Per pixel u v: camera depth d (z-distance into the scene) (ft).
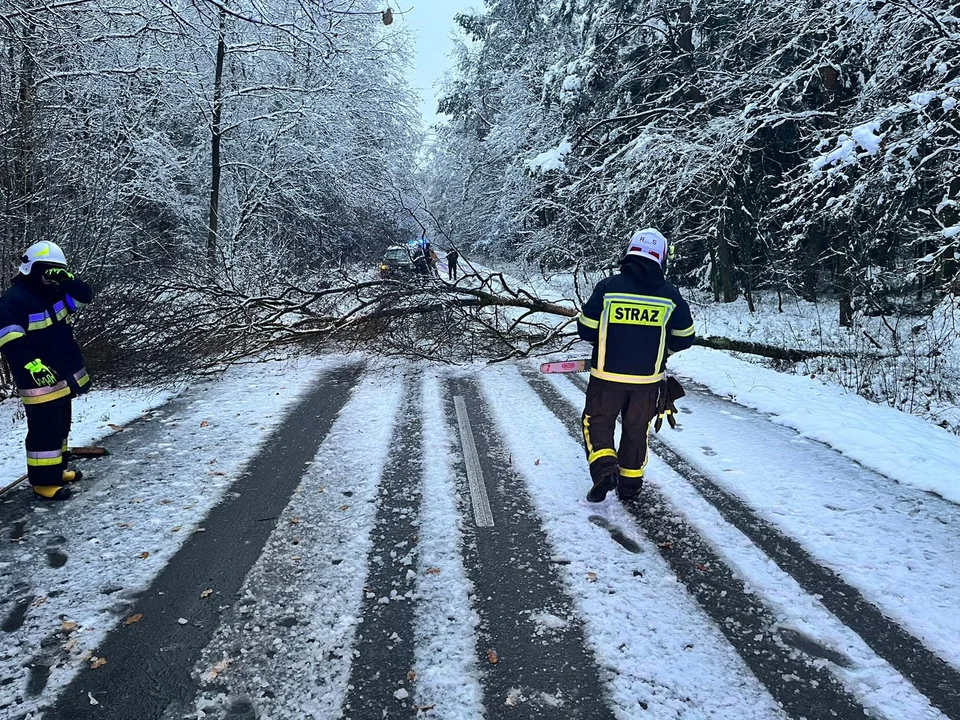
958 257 31.55
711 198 52.60
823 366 30.50
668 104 57.36
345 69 61.57
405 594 10.49
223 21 49.47
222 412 21.68
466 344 31.55
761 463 16.65
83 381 14.94
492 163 85.71
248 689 8.30
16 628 9.59
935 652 9.05
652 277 13.44
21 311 13.74
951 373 28.25
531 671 8.63
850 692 8.27
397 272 30.30
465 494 14.58
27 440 14.14
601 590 10.58
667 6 55.42
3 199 25.25
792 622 9.74
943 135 34.12
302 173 61.93
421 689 8.29
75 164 31.71
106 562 11.54
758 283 55.88
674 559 11.62
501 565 11.40
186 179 57.93
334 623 9.70
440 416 21.17
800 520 13.24
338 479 15.52
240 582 10.85
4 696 8.19
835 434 18.70
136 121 46.19
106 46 40.78
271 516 13.46
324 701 8.09
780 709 7.97
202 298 28.86
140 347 25.58
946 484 14.74
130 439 18.69
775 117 42.88
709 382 26.30
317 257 34.60
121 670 8.66
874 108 37.99
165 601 10.29
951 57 33.88
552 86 69.26
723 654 9.00
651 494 14.60
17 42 29.99
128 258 30.94
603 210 54.29
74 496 14.52
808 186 38.17
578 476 15.74
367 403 22.88
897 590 10.61
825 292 55.88
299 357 31.94
